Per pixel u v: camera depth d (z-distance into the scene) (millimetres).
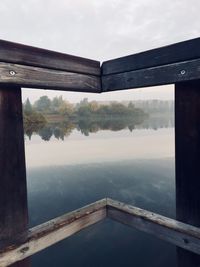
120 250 5629
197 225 1756
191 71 1448
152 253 5500
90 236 6355
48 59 1592
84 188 9812
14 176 1602
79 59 1799
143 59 1693
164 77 1585
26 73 1485
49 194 9148
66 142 25828
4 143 1544
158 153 17016
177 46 1508
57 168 13406
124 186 9961
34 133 39406
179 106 1825
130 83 1782
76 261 5188
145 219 1863
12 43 1402
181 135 1829
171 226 1696
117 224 7043
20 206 1637
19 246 1526
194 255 1762
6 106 1551
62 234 1781
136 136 30875
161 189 9445
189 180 1797
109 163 14375
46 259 5328
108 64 1936
